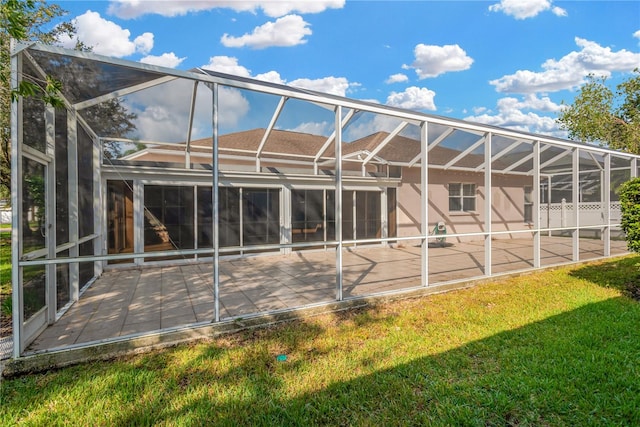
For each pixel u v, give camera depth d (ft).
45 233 11.67
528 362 9.19
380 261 26.11
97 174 20.36
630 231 16.37
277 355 9.75
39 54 9.50
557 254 28.48
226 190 27.89
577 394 7.63
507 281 18.92
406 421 6.75
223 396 7.63
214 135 11.64
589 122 52.80
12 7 8.50
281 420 6.84
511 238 42.98
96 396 7.66
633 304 14.20
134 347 10.02
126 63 10.30
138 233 24.11
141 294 16.11
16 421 6.82
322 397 7.58
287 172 30.19
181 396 7.64
